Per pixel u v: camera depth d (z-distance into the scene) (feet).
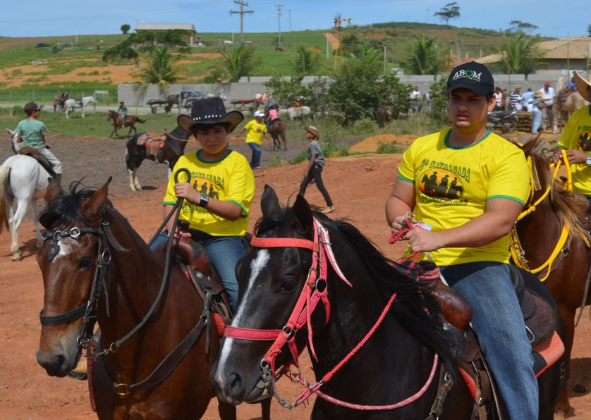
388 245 36.29
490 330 10.34
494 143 10.36
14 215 37.11
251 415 18.85
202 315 13.50
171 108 164.66
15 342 24.36
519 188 10.02
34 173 36.58
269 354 8.58
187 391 13.12
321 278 8.84
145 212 47.42
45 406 19.52
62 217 11.09
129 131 111.34
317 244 8.93
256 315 8.59
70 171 72.33
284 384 21.01
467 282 10.59
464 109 10.31
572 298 17.87
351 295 9.53
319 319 9.00
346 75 117.60
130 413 12.77
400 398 9.69
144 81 195.93
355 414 9.75
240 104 167.63
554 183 17.69
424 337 10.07
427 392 9.89
